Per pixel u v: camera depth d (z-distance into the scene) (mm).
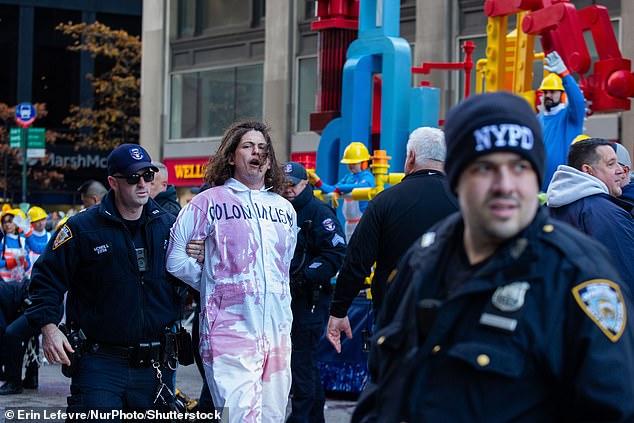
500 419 2895
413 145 6551
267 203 6898
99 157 58750
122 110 54156
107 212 6648
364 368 11297
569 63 12633
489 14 13352
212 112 37000
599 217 6102
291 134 33625
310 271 8836
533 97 13164
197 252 6715
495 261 2955
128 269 6645
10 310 12188
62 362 6570
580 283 2895
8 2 62312
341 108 14672
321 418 9070
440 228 3297
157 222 6777
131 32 65500
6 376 12125
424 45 28609
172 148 38188
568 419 2928
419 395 2990
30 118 38500
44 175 58500
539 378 2904
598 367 2830
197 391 12242
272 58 34125
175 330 6863
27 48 62844
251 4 35562
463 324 2973
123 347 6652
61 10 64812
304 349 8883
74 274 6699
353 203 12211
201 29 37500
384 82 13648
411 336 3131
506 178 2926
